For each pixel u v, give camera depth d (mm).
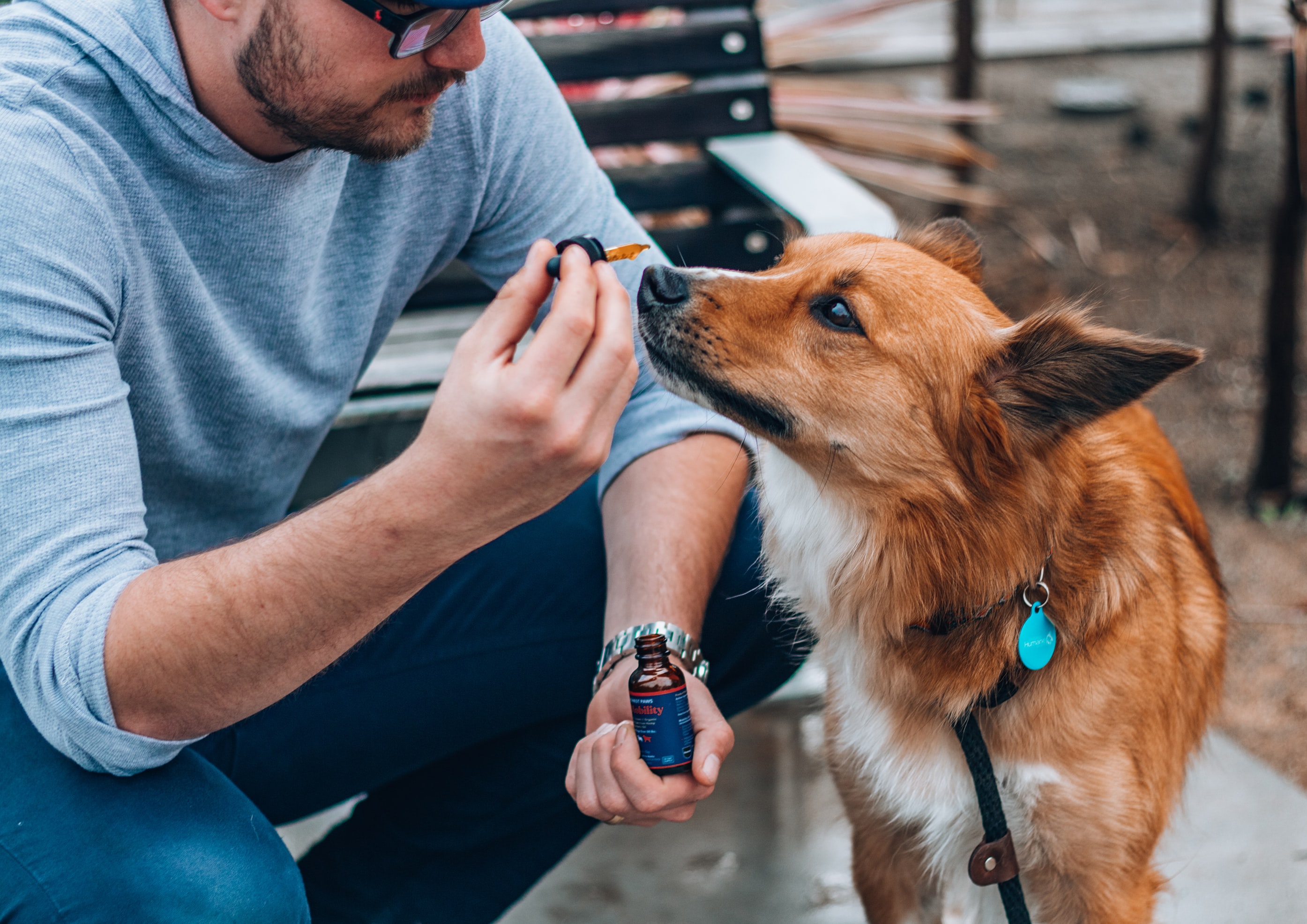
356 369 1879
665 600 1711
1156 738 1827
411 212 1814
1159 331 5125
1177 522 2107
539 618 1836
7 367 1277
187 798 1479
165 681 1296
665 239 3309
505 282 2020
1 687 1550
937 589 1800
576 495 2021
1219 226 5949
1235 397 4770
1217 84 5699
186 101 1437
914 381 1800
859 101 4621
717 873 2496
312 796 1877
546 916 2385
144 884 1388
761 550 2057
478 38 1452
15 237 1295
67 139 1364
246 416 1707
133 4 1425
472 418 1183
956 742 1831
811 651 2070
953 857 1949
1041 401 1772
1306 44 3553
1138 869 1836
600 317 1205
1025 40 8445
